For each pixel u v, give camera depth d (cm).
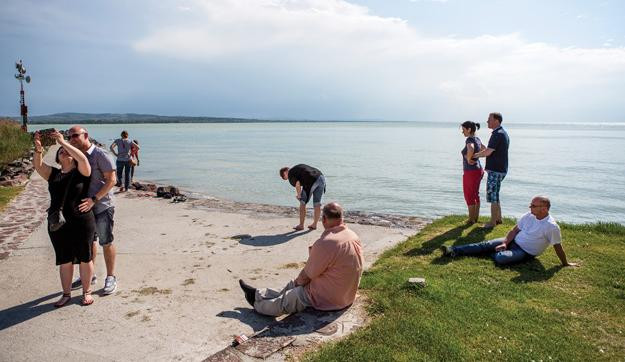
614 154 4531
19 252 724
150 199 1320
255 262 705
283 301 473
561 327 445
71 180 493
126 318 479
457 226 873
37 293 552
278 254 752
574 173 2812
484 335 423
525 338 419
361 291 536
